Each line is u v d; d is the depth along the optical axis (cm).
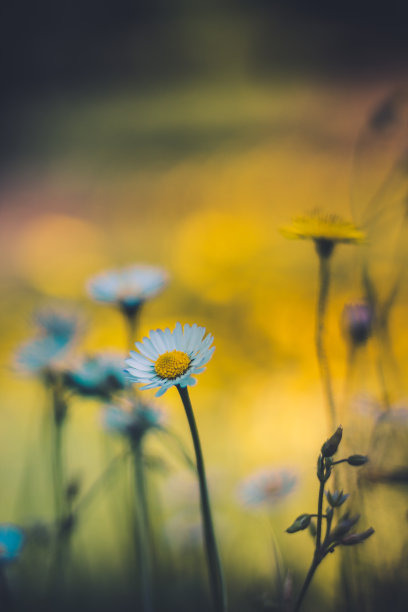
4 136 317
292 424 70
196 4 459
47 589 47
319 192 157
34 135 313
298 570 50
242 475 63
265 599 40
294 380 76
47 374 49
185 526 53
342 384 54
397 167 49
